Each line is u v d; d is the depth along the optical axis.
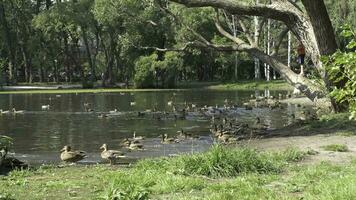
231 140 18.88
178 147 18.64
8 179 10.91
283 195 8.40
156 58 70.06
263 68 90.19
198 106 40.31
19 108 39.03
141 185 9.30
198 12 64.38
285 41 84.62
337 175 9.94
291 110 36.16
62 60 91.06
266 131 21.58
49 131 24.59
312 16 20.27
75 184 9.99
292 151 13.09
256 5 22.23
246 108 37.22
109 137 22.19
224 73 89.19
